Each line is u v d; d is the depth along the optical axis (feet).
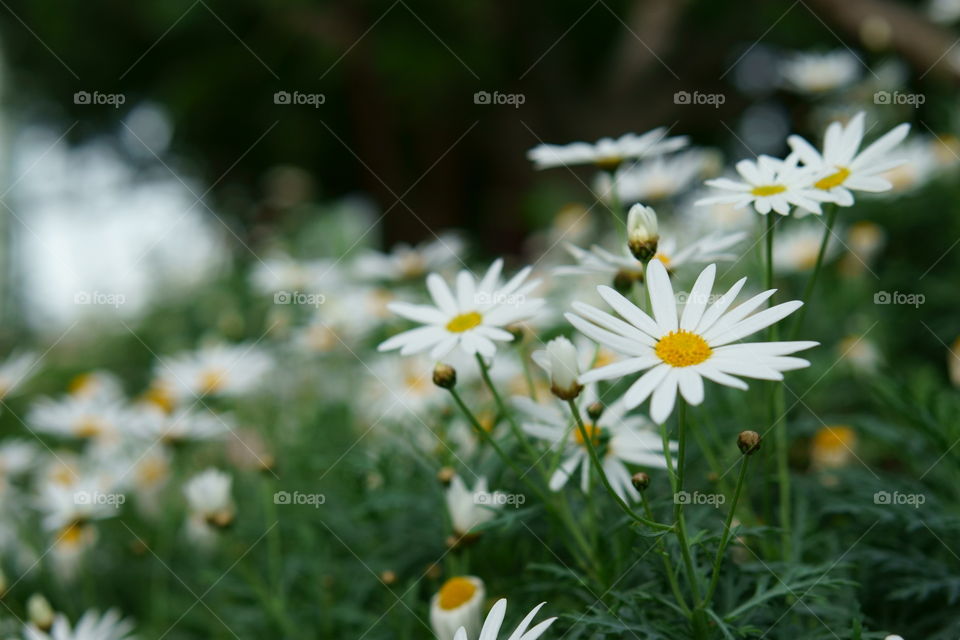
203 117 6.55
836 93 3.01
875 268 2.62
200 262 4.50
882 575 1.42
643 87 5.49
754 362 1.07
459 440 1.74
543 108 5.80
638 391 1.08
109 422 2.12
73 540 1.91
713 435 1.50
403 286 2.24
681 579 1.30
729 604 1.30
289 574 1.73
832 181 1.31
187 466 2.14
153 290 4.29
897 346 2.33
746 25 5.46
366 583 1.65
